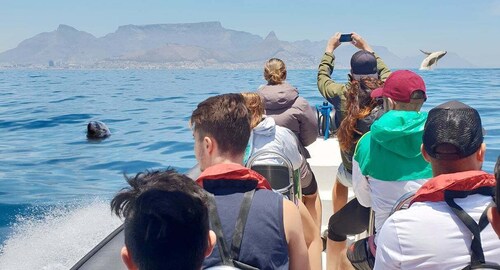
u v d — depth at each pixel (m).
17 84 45.34
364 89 3.54
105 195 8.27
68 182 9.24
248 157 3.49
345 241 3.66
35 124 16.95
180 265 1.33
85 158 11.41
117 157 11.52
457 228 1.97
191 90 36.12
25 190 8.62
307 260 2.15
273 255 2.01
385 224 2.09
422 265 1.99
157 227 1.31
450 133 2.06
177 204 1.34
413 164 2.76
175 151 12.20
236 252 1.97
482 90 29.39
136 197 1.41
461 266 1.95
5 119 18.11
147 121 17.67
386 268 2.07
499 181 1.57
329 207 5.13
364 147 2.95
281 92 4.10
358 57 4.15
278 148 3.49
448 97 23.88
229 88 38.91
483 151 2.15
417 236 1.99
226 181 2.11
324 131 6.68
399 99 2.99
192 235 1.34
